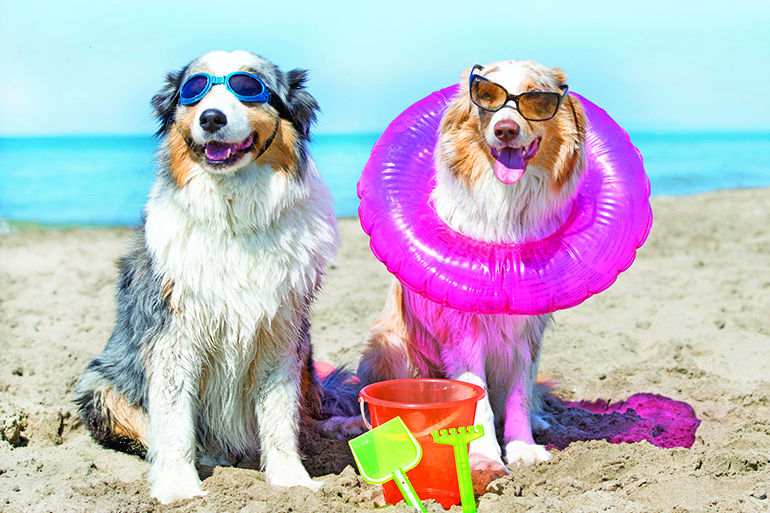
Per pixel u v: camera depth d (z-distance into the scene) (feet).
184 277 9.80
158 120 10.96
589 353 17.33
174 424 9.93
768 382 14.48
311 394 12.41
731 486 9.34
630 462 10.22
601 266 10.34
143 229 11.17
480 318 11.12
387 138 12.14
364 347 13.85
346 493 9.48
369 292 24.20
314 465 11.10
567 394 15.10
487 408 10.92
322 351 18.10
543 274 10.14
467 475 8.48
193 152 9.80
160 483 9.61
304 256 10.36
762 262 27.53
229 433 11.18
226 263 9.90
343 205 55.93
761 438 11.42
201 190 9.75
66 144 194.80
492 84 10.24
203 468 11.09
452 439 8.59
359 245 33.91
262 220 9.96
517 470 10.36
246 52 10.56
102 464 11.00
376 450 8.78
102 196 63.16
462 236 11.00
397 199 11.25
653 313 20.75
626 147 11.57
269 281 10.03
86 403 11.60
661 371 15.78
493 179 10.78
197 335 10.07
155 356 10.02
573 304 10.26
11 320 20.62
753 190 58.44
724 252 30.01
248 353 10.37
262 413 10.54
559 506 8.76
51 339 18.83
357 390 13.88
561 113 10.76
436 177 11.59
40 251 32.94
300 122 10.75
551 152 10.69
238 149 9.71
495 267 10.25
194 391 10.32
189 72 10.39
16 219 49.03
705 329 18.78
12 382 15.16
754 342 17.57
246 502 9.11
